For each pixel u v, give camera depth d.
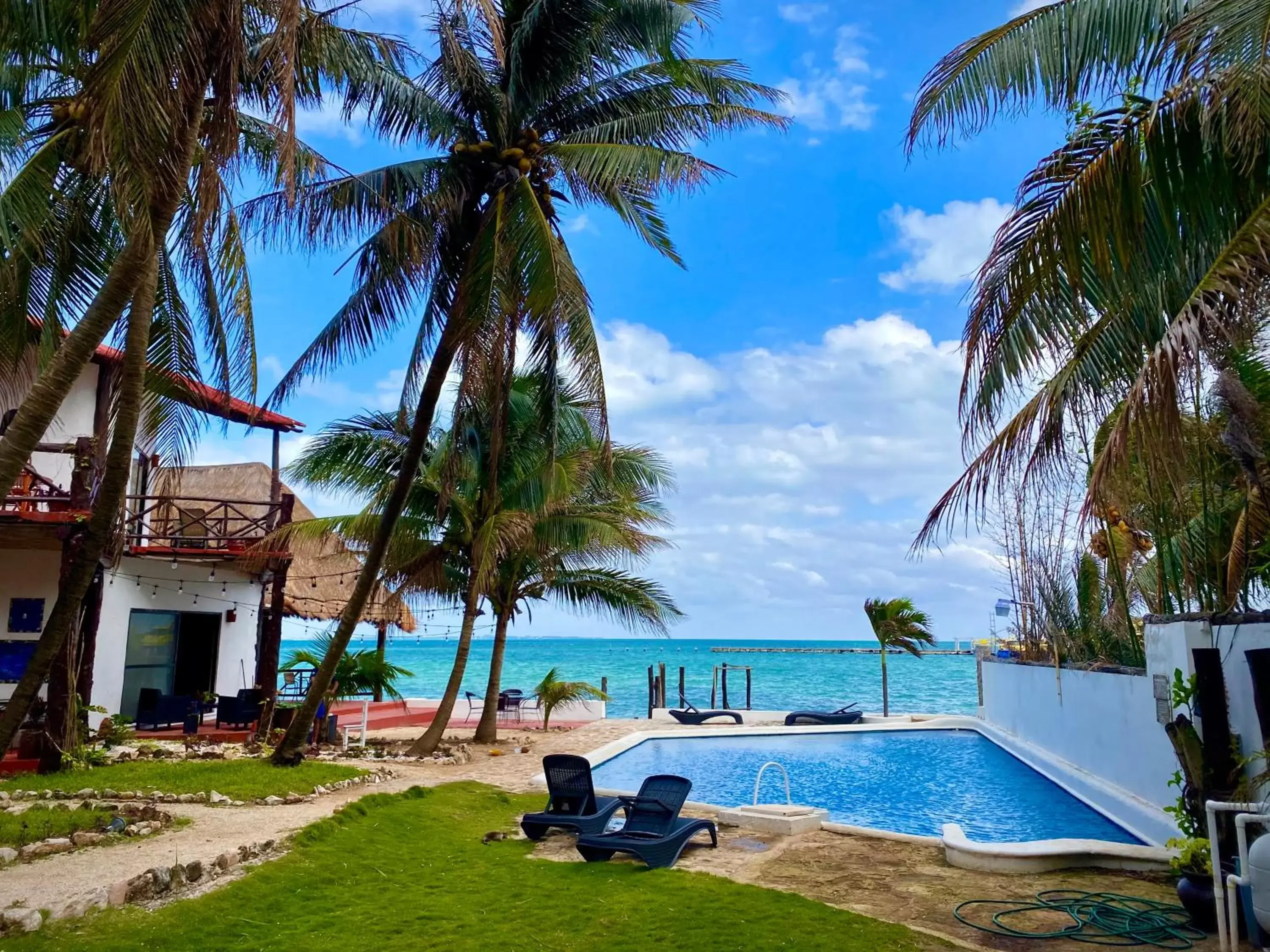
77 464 12.90
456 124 12.93
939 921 6.52
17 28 7.26
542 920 6.57
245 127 10.80
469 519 16.89
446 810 10.98
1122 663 13.51
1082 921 6.47
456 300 12.56
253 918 6.63
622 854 8.78
